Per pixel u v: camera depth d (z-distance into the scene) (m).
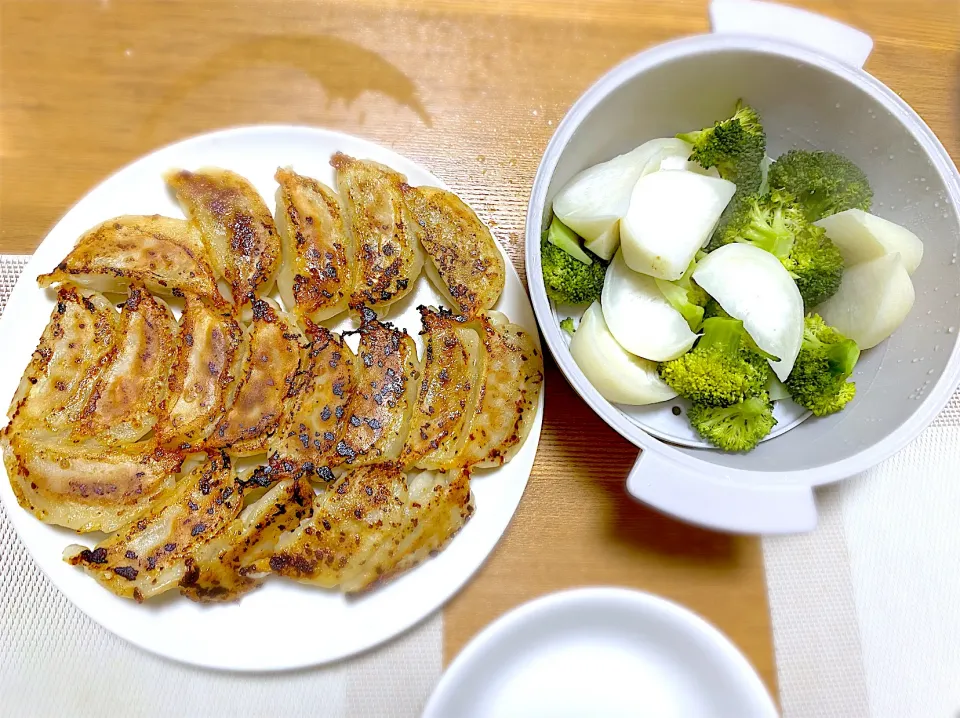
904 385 0.32
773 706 0.30
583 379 0.29
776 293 0.32
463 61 0.40
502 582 0.35
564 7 0.41
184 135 0.38
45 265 0.34
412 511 0.33
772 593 0.35
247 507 0.33
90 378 0.33
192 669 0.33
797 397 0.33
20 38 0.38
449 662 0.33
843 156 0.34
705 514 0.27
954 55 0.41
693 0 0.41
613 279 0.33
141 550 0.32
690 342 0.32
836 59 0.31
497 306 0.35
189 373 0.33
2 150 0.37
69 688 0.32
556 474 0.36
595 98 0.30
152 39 0.39
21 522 0.32
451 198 0.35
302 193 0.35
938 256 0.32
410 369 0.34
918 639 0.35
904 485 0.37
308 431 0.33
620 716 0.31
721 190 0.33
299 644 0.32
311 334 0.34
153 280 0.34
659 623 0.31
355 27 0.40
